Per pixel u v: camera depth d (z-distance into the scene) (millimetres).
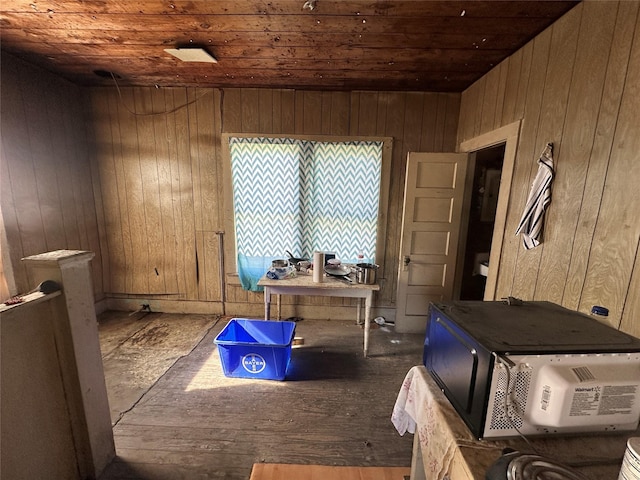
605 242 1321
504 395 776
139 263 3494
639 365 783
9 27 1987
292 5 1711
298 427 1840
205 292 3520
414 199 3004
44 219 2715
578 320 1006
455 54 2246
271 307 3490
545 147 1745
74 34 2072
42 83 2688
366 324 2602
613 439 805
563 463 692
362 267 2572
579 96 1499
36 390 1232
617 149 1273
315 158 3217
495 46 2082
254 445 1698
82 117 3180
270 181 3246
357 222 3326
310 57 2381
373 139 3172
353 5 1701
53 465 1312
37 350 1232
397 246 3365
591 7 1437
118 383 2252
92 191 3328
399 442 1744
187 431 1792
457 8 1684
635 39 1201
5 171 2355
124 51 2330
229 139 3197
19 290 2445
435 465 926
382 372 2445
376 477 1445
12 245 2402
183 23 1919
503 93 2281
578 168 1486
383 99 3117
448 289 3135
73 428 1405
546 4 1572
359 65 2510
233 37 2088
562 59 1637
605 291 1313
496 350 755
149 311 3572
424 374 1179
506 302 1182
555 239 1629
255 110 3172
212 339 2947
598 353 771
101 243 3441
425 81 2818
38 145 2654
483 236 3459
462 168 2943
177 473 1521
